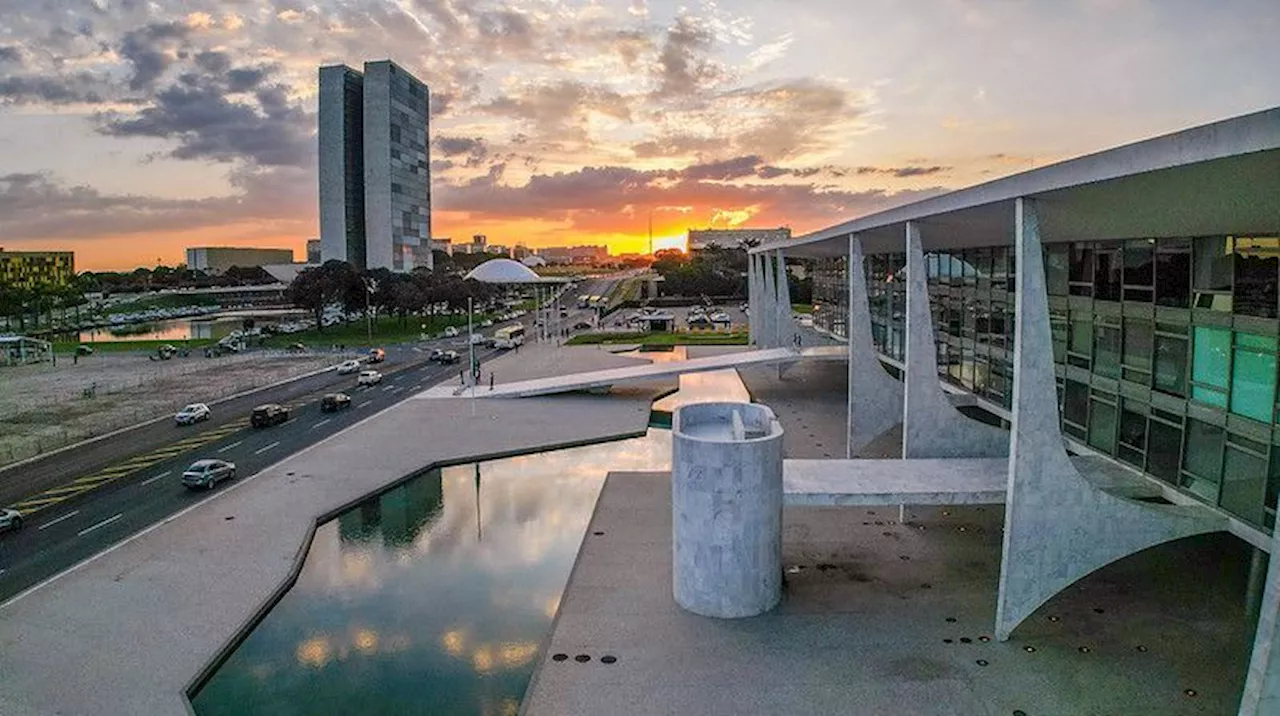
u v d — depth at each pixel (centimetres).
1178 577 2353
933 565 2473
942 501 2305
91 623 2130
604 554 2580
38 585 2370
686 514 2153
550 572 2602
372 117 15975
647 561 2520
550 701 1750
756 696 1758
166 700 1766
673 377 6247
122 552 2628
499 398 5388
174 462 3775
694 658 1925
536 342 8994
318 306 9806
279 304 18188
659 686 1803
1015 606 1989
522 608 2334
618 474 3541
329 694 1881
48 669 1895
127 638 2050
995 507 3008
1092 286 2469
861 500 2295
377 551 2770
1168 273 2117
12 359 7706
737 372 6675
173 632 2084
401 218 16700
